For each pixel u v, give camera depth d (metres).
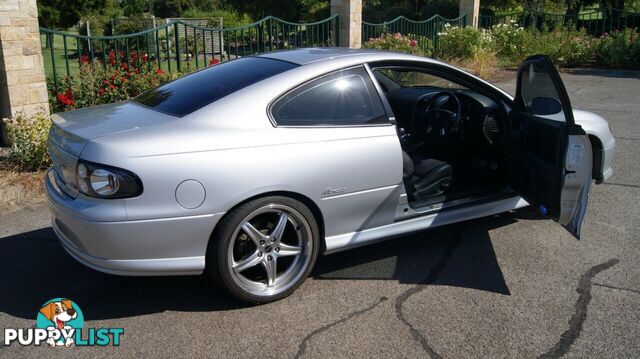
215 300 3.50
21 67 6.36
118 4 50.53
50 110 7.02
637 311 3.37
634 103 10.50
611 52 16.22
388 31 14.67
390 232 3.88
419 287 3.67
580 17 28.48
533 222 4.79
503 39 16.86
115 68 7.79
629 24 19.69
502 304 3.45
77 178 3.08
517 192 4.23
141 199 2.99
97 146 3.03
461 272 3.89
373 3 33.44
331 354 2.95
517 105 4.29
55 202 3.25
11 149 6.05
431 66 4.16
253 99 3.39
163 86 4.05
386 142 3.71
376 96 3.80
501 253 4.19
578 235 3.46
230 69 3.92
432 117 4.50
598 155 4.96
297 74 3.57
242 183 3.16
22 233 4.54
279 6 33.59
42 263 4.01
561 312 3.36
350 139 3.57
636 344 3.03
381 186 3.71
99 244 3.03
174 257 3.14
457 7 26.30
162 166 3.02
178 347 3.02
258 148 3.25
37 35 6.46
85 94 7.15
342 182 3.53
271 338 3.10
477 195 4.34
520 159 4.14
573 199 3.54
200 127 3.22
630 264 4.00
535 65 3.81
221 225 3.19
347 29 12.52
